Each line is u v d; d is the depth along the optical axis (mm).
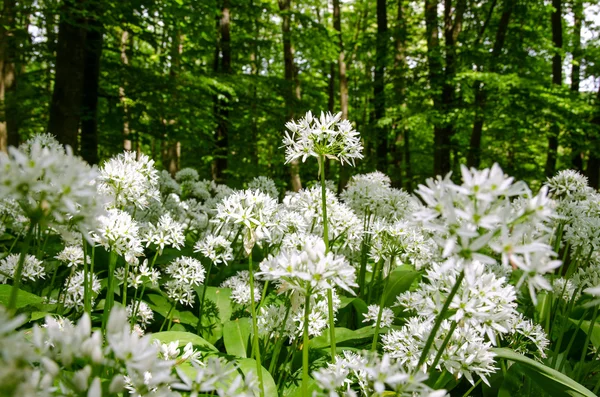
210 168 18016
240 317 3984
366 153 18141
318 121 2861
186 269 3643
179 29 11055
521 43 13297
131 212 5184
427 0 14766
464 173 1428
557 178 4043
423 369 2137
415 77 13539
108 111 11219
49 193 1431
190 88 11312
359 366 1632
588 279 3445
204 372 1479
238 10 14961
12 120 10328
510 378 3041
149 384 1497
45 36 9305
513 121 12156
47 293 3973
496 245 1438
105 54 12523
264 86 12969
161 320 3957
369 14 22812
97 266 4535
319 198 3869
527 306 4395
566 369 3541
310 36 15258
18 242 5121
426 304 2246
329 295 2541
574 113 11367
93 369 1229
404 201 4695
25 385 1042
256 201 2586
